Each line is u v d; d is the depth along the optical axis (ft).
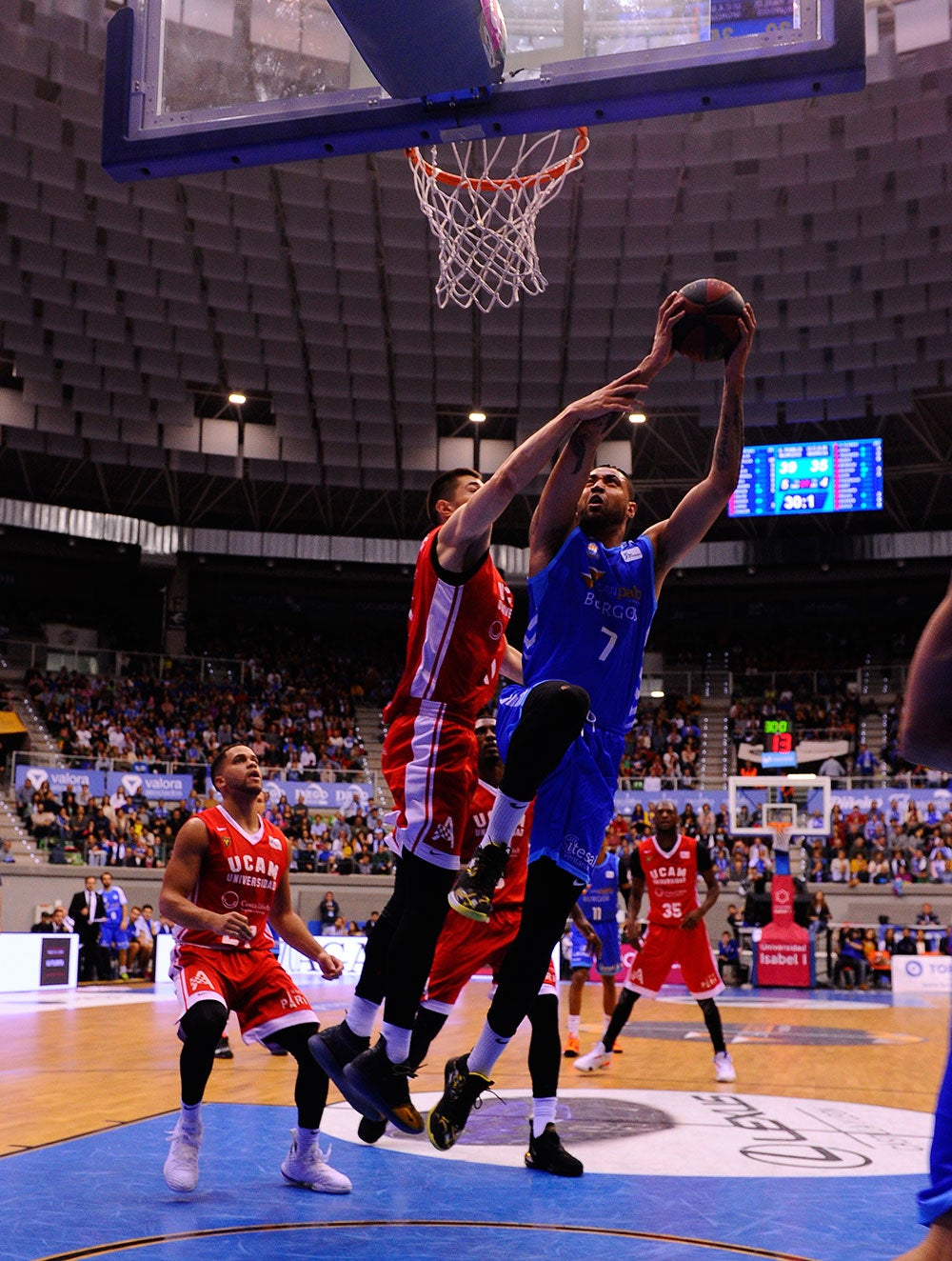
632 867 24.71
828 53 16.90
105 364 73.67
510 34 18.44
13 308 67.92
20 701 79.61
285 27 19.84
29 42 51.08
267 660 100.37
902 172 59.26
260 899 13.97
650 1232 10.95
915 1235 10.93
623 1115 18.25
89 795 72.18
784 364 73.92
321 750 88.84
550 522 11.59
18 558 98.12
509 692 12.51
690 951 23.56
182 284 67.92
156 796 75.20
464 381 77.82
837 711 91.91
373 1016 11.44
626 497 12.00
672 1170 14.02
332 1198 12.34
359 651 105.50
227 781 14.28
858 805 79.61
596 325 71.41
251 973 13.56
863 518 96.48
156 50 19.94
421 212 61.36
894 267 65.98
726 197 61.67
